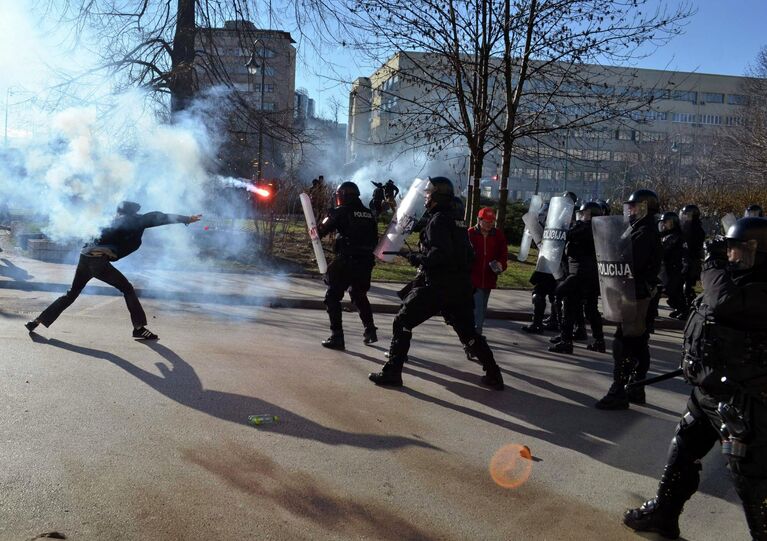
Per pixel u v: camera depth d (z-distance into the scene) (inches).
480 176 546.6
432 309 249.6
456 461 181.6
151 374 241.4
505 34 481.1
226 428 192.7
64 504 141.8
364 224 307.6
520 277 599.5
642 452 198.8
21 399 205.2
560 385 273.9
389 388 248.2
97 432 183.0
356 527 141.3
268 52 738.2
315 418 207.2
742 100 1712.6
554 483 172.1
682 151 1806.1
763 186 971.3
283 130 722.8
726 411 124.2
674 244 448.1
